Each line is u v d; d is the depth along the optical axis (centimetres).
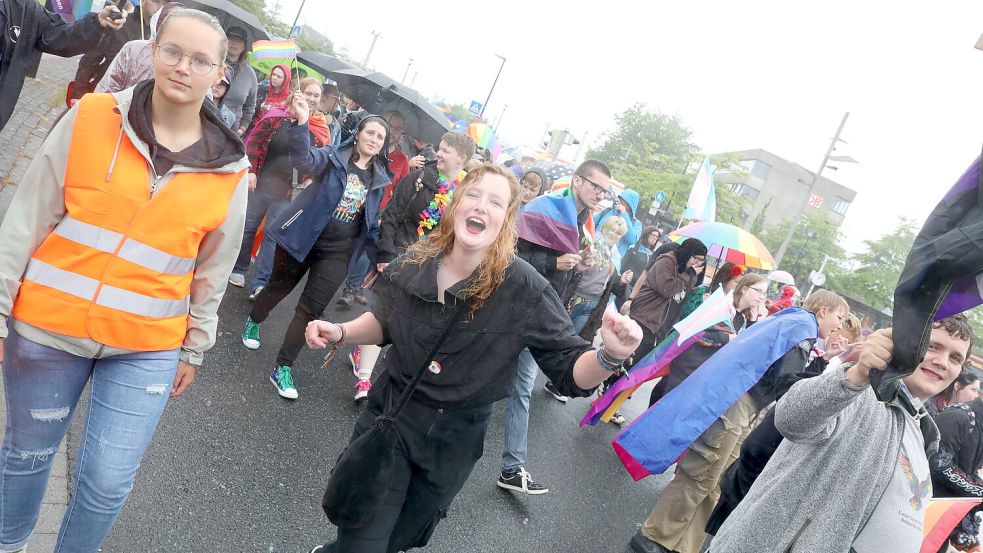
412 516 251
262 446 390
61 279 202
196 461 351
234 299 595
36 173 196
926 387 257
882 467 251
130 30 502
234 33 688
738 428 414
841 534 251
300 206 445
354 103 1082
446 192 464
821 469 258
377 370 579
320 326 248
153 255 208
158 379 222
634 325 207
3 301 197
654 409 412
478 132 1382
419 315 238
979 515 423
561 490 495
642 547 427
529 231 482
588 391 233
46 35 404
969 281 205
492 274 231
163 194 206
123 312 207
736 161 4203
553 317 238
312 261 462
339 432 442
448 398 237
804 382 254
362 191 451
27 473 216
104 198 200
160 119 206
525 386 445
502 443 530
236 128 705
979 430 389
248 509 332
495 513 423
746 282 575
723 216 4303
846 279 4209
